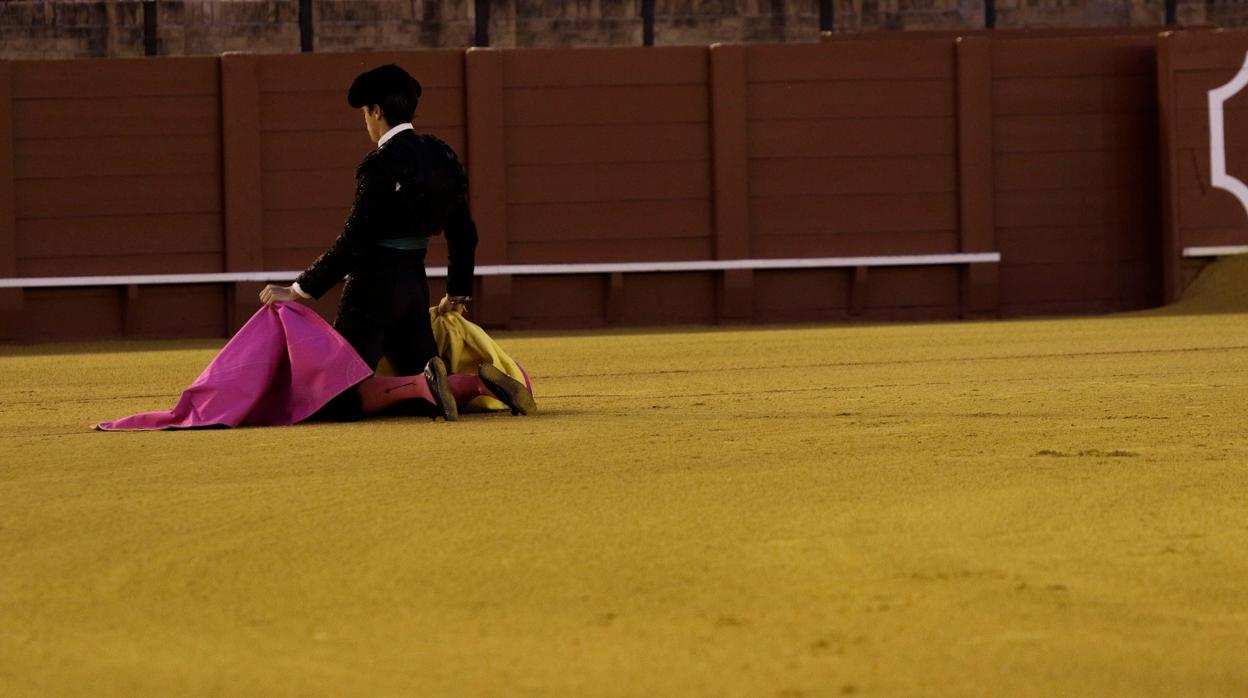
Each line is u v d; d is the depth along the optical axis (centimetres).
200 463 1995
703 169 6231
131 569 1370
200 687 1013
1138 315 5962
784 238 6262
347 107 6094
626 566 1356
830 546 1424
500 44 7969
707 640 1123
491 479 1819
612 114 6181
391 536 1490
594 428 2330
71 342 5978
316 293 2538
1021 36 7131
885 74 6297
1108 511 1577
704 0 8050
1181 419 2370
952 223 6347
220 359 2503
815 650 1093
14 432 2514
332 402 2514
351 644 1122
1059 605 1212
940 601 1225
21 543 1485
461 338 2697
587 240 6188
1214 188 6353
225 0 7862
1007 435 2183
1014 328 5284
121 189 6022
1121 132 6462
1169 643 1106
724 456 1992
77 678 1041
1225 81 6350
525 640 1128
